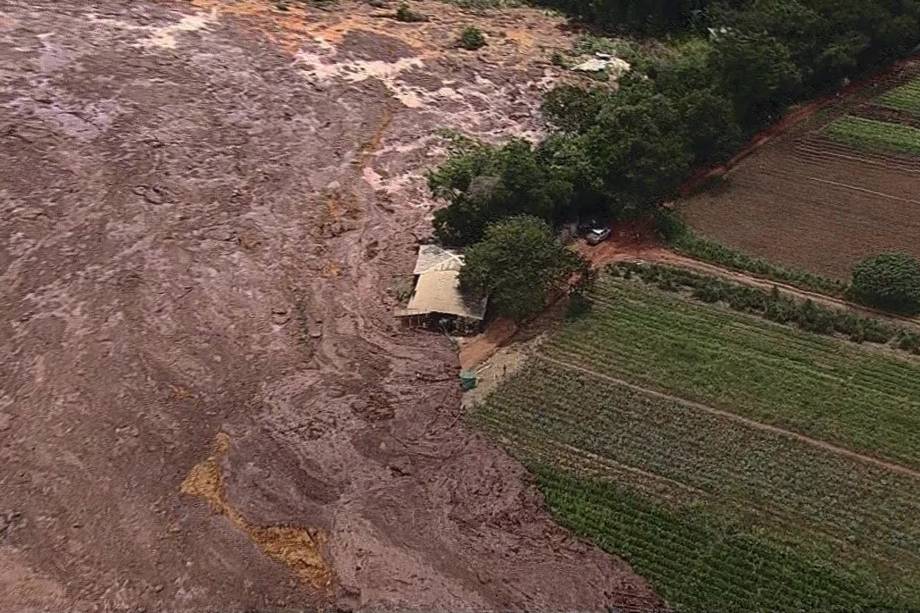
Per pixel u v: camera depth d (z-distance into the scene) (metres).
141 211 46.31
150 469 32.41
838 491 32.50
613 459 33.81
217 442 33.88
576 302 42.19
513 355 39.16
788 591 28.66
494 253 39.34
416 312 39.88
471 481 32.59
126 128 52.00
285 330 39.94
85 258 42.81
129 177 48.50
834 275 44.53
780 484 32.75
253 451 33.56
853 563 29.69
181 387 36.28
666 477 33.03
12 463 32.16
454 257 42.66
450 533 30.48
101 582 28.16
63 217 45.12
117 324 39.12
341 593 28.31
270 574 28.84
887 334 40.31
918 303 41.78
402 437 34.53
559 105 53.66
